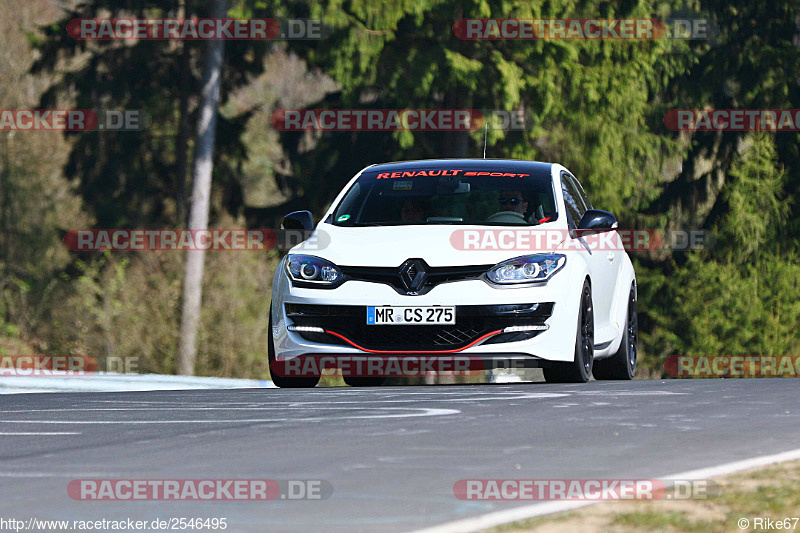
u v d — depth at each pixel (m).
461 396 28.55
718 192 126.00
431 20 93.94
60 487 15.95
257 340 98.62
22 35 135.62
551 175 36.53
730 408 25.11
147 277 99.38
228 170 124.38
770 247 121.75
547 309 31.78
